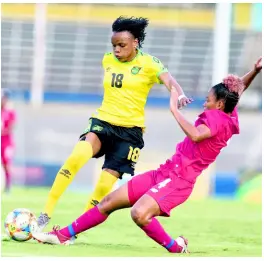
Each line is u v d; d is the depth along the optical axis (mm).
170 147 63844
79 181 54031
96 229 27875
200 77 74125
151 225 20625
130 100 22375
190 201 46594
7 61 74250
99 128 22375
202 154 20281
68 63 74750
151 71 22266
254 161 61438
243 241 26125
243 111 65875
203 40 76312
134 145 22688
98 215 21141
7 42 75125
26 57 74688
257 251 23078
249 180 50219
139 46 22703
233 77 20609
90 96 65938
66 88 73500
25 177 54281
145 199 20047
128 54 22156
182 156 20406
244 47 75562
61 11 76250
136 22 22125
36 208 35281
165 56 75562
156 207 20016
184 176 20266
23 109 64625
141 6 76688
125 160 22609
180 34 76375
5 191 46281
